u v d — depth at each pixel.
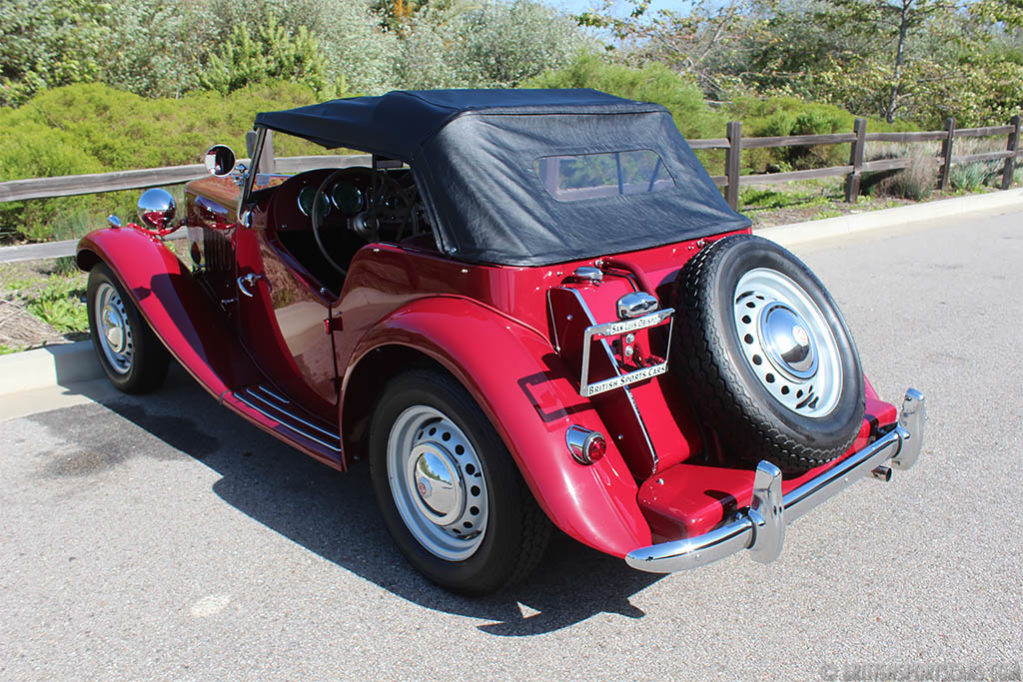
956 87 19.36
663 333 2.82
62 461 4.00
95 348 4.85
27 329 5.53
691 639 2.78
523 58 16.94
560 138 3.18
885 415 3.26
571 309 2.66
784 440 2.61
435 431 2.90
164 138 8.51
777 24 24.56
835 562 3.24
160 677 2.57
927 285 7.67
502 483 2.62
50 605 2.91
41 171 7.43
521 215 2.86
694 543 2.45
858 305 6.99
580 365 2.69
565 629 2.82
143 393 4.80
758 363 2.72
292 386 3.91
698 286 2.69
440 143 2.95
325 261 4.00
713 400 2.63
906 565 3.21
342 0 15.42
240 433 4.35
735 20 23.20
